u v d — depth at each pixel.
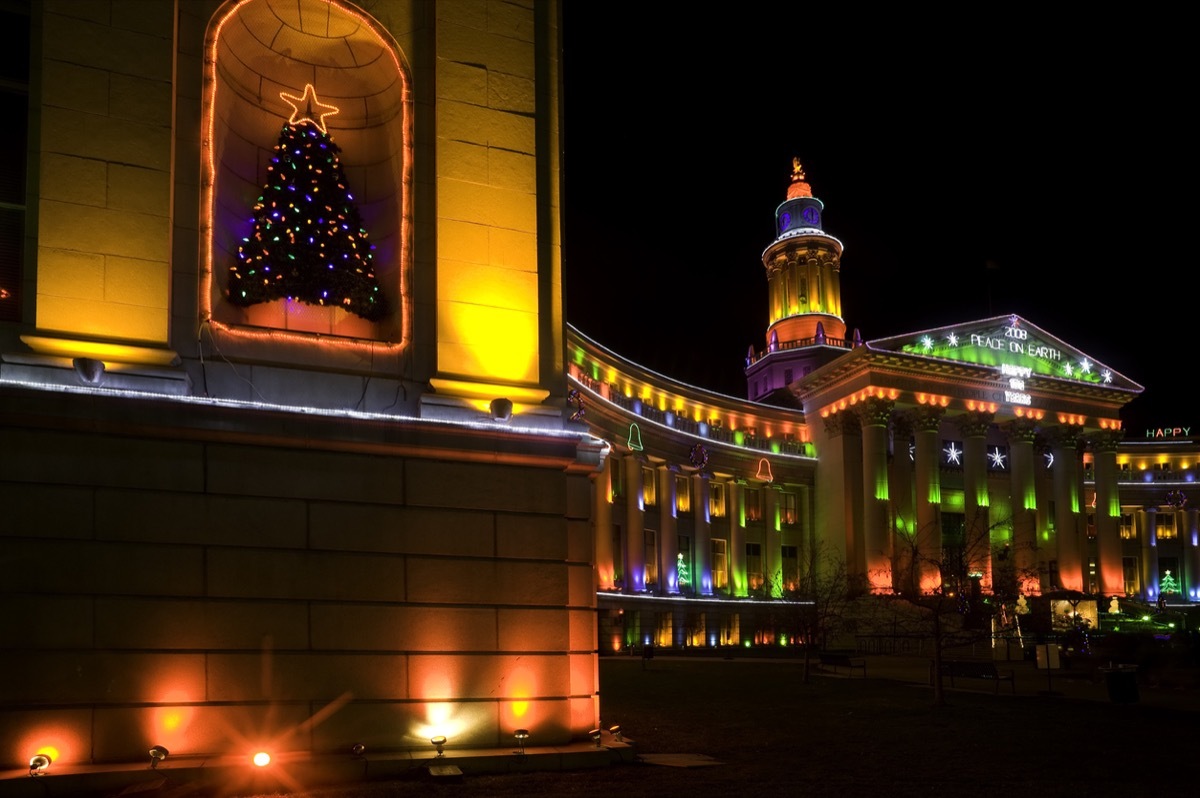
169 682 12.09
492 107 15.27
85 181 12.65
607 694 26.56
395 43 15.00
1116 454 79.25
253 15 14.38
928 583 66.50
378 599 13.26
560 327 15.42
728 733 18.12
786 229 92.31
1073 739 17.78
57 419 11.84
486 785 11.96
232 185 14.48
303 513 13.05
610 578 57.91
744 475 72.06
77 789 10.95
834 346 84.94
